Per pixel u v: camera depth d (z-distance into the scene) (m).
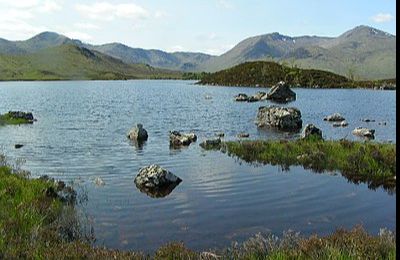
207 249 14.32
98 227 16.41
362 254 10.62
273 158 30.14
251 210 18.66
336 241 11.73
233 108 83.69
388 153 27.25
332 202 19.81
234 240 15.17
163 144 38.91
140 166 28.59
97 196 20.84
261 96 110.75
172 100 108.19
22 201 17.97
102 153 33.94
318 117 68.06
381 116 70.81
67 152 34.31
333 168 26.98
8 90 173.62
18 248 12.10
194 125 55.66
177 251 12.62
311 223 16.98
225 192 21.58
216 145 36.94
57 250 12.10
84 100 109.06
